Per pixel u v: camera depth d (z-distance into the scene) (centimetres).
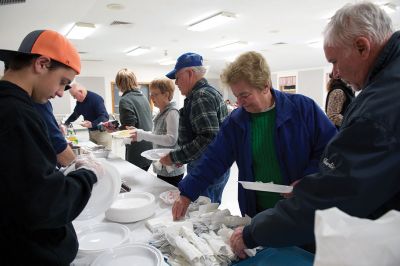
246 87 117
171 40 648
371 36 74
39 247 75
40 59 76
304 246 104
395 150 62
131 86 286
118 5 406
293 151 121
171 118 222
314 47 732
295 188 79
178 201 129
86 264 94
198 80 170
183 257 94
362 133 66
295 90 1071
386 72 70
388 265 45
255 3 410
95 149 285
